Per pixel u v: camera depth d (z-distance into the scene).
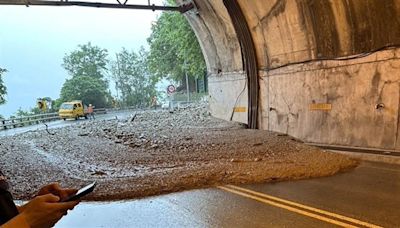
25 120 32.91
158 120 25.56
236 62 19.62
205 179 8.03
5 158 12.36
